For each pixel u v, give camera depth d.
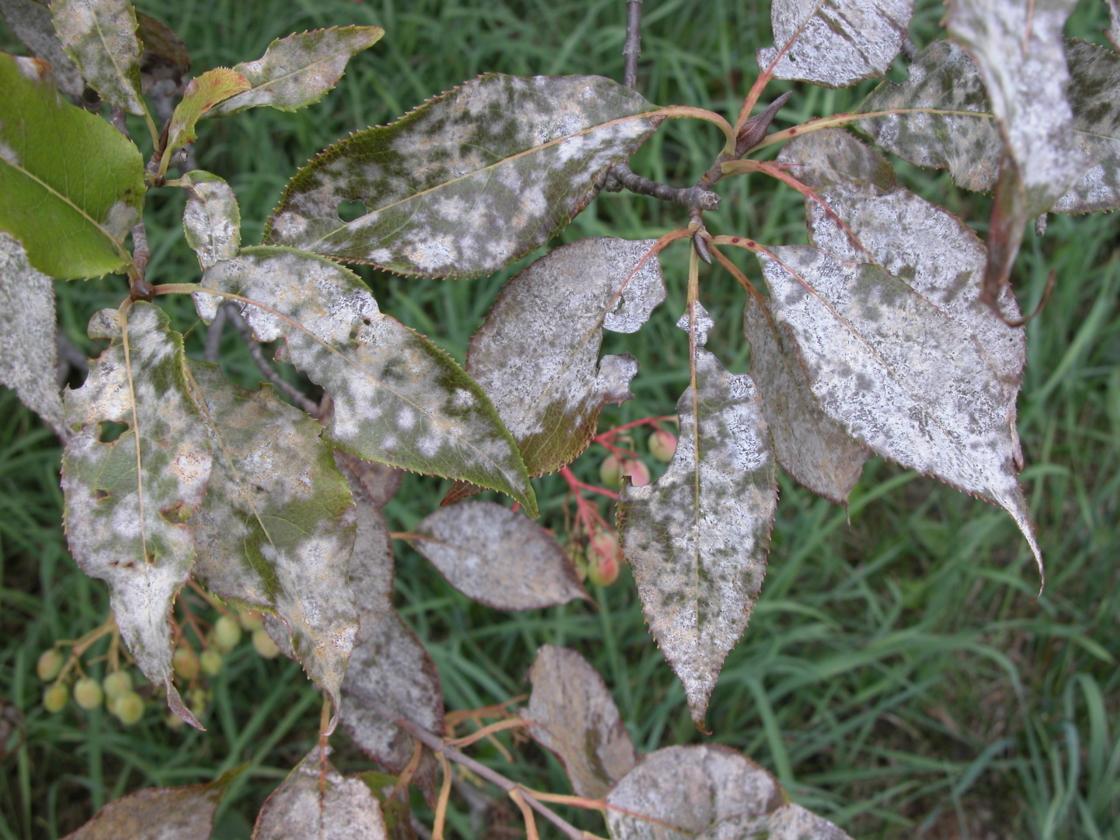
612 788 0.23
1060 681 0.51
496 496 0.30
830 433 0.19
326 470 0.17
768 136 0.18
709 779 0.23
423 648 0.24
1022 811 0.49
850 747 0.51
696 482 0.17
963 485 0.16
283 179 0.54
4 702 0.29
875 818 0.50
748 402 0.17
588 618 0.49
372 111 0.57
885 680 0.48
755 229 0.56
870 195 0.17
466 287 0.52
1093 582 0.51
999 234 0.12
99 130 0.14
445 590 0.49
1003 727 0.51
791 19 0.18
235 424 0.17
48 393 0.18
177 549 0.15
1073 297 0.54
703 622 0.16
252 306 0.16
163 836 0.21
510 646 0.49
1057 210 0.17
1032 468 0.51
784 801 0.23
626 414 0.50
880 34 0.18
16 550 0.52
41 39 0.22
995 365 0.16
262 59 0.17
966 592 0.51
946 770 0.48
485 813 0.46
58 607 0.50
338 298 0.16
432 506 0.50
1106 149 0.17
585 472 0.49
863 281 0.16
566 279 0.17
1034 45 0.12
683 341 0.53
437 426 0.16
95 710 0.45
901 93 0.18
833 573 0.53
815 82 0.18
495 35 0.57
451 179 0.16
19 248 0.18
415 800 0.44
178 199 0.53
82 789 0.49
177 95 0.25
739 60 0.59
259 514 0.17
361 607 0.22
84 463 0.15
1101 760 0.46
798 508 0.52
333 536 0.16
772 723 0.45
